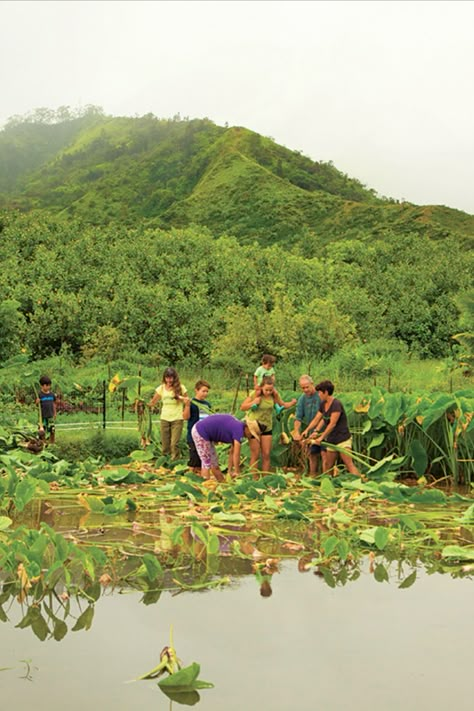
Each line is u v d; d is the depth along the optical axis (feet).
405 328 113.91
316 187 387.96
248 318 90.58
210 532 17.30
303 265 147.84
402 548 15.92
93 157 533.14
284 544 16.21
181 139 467.11
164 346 92.38
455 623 10.96
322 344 90.12
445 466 26.86
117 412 50.47
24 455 26.81
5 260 118.01
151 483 25.40
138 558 14.80
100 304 95.20
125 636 10.39
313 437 26.58
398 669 9.33
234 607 11.63
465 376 70.03
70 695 8.56
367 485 22.70
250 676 9.11
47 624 10.85
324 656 9.71
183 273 120.98
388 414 27.27
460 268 140.77
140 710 8.21
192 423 27.61
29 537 13.82
